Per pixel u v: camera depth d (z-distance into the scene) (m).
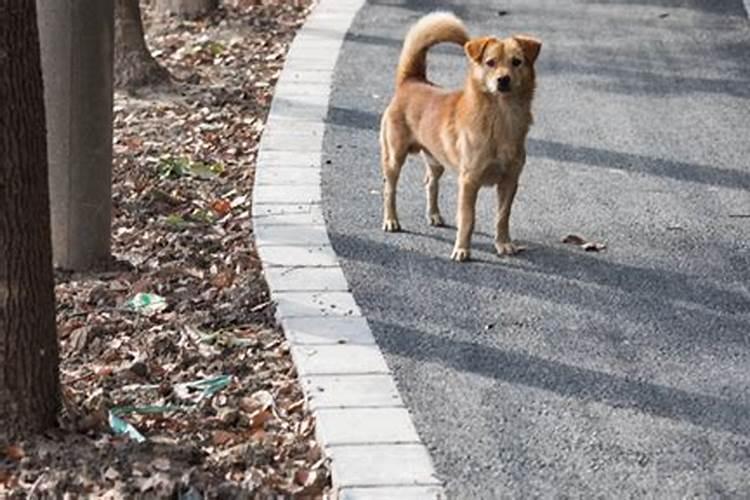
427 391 8.44
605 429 8.02
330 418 7.99
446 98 10.80
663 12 19.20
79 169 10.70
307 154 13.29
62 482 7.24
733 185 12.44
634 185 12.42
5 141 7.35
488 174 10.55
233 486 7.26
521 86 10.35
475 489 7.27
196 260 11.02
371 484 7.25
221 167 13.27
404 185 12.48
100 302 10.16
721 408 8.30
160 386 8.75
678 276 10.38
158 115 15.00
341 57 16.92
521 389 8.51
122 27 15.69
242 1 20.05
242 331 9.61
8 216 7.43
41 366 7.71
